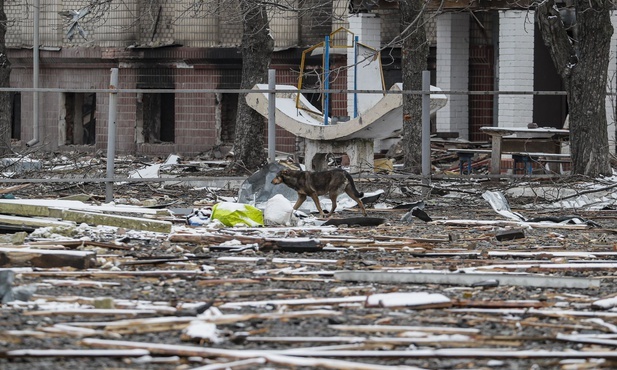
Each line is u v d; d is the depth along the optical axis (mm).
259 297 22812
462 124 73312
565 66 50781
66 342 18328
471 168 63125
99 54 86250
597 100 50156
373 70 60750
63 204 36406
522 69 67312
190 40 83562
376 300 21750
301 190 40219
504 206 42656
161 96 86375
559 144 55844
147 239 32312
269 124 45562
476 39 73000
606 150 50281
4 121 65375
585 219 39375
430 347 18344
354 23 75062
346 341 18516
